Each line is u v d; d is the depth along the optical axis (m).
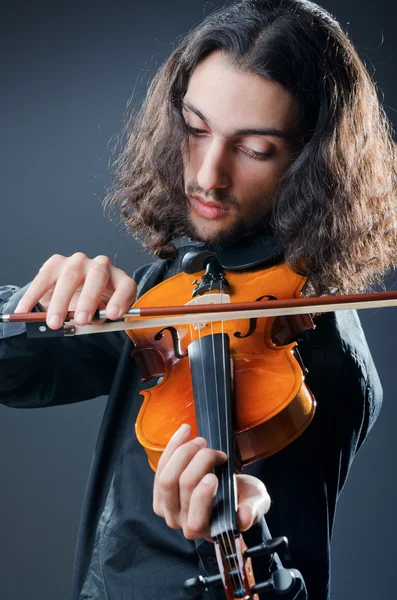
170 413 1.57
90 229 4.63
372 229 1.92
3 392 1.95
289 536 1.54
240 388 1.54
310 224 1.76
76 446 4.44
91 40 4.77
